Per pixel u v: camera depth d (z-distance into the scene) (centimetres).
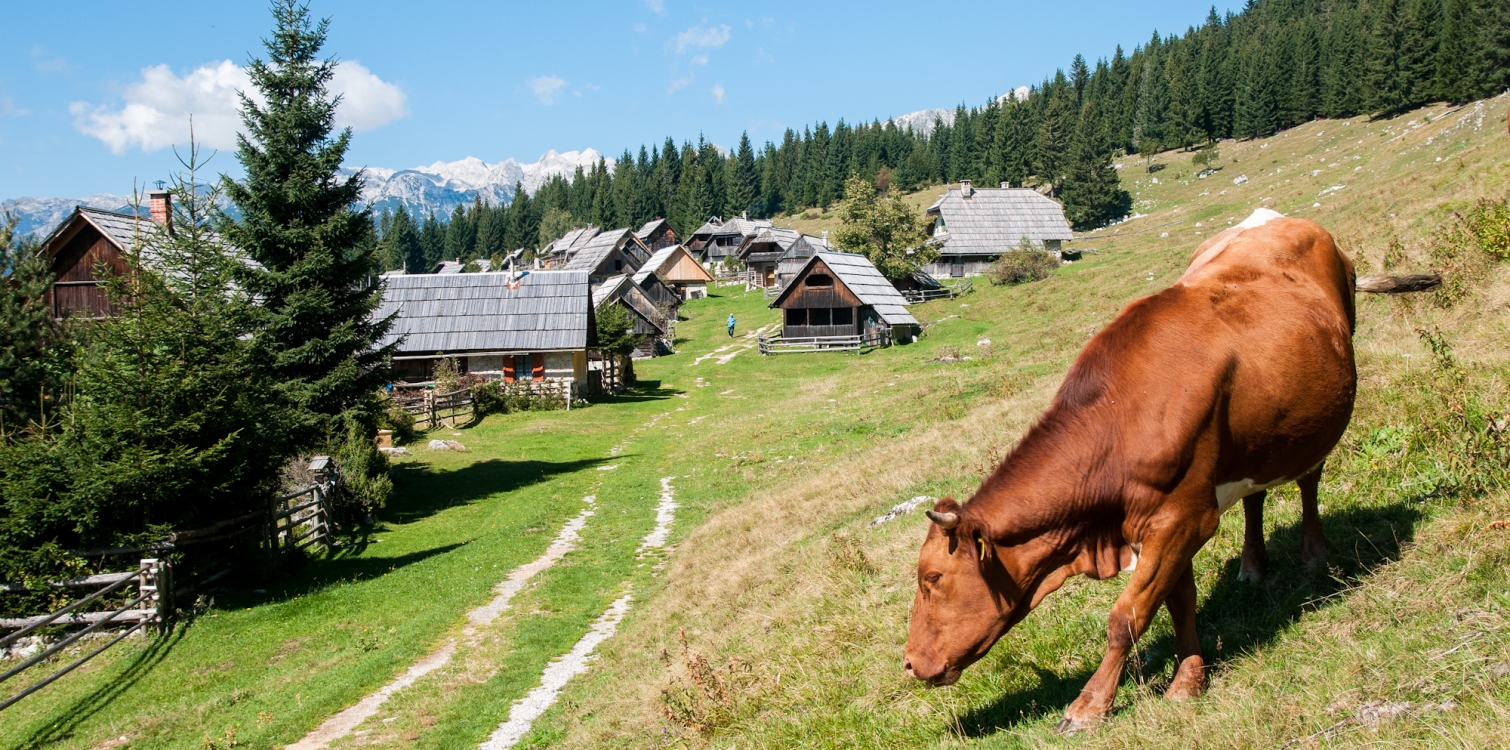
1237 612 597
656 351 6512
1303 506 621
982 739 536
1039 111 15400
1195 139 12331
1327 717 429
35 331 1634
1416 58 9538
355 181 2330
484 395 3947
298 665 1212
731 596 1173
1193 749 428
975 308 5816
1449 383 798
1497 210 1368
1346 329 570
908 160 16875
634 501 2127
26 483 1276
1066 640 639
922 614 502
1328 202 5253
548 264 12769
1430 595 509
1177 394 473
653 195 17525
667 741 779
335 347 2239
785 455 2278
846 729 637
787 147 19938
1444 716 396
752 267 9812
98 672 1195
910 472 1503
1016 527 483
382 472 2294
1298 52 12075
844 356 5281
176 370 1362
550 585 1516
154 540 1348
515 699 1046
